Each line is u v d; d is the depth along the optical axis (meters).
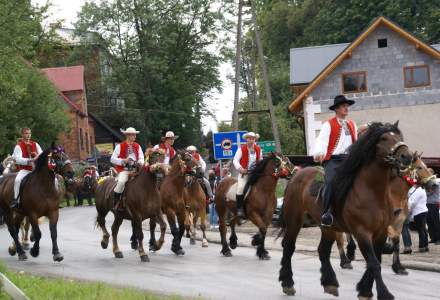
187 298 10.26
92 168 43.97
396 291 11.48
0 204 16.50
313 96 38.34
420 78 37.47
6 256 16.84
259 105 53.38
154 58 62.09
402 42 37.66
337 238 14.28
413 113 37.56
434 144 37.25
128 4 62.47
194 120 66.88
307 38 68.19
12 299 9.41
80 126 61.69
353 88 38.06
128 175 16.09
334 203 10.16
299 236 21.03
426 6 60.16
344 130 10.79
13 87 34.69
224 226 16.98
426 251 16.33
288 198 11.35
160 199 16.19
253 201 16.00
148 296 10.00
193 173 17.73
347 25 62.66
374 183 9.70
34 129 44.91
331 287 10.70
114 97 69.06
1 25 33.72
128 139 16.69
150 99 63.28
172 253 17.39
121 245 19.34
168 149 19.52
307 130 38.25
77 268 14.45
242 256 16.67
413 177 13.23
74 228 25.58
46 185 15.35
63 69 65.50
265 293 11.28
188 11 64.25
